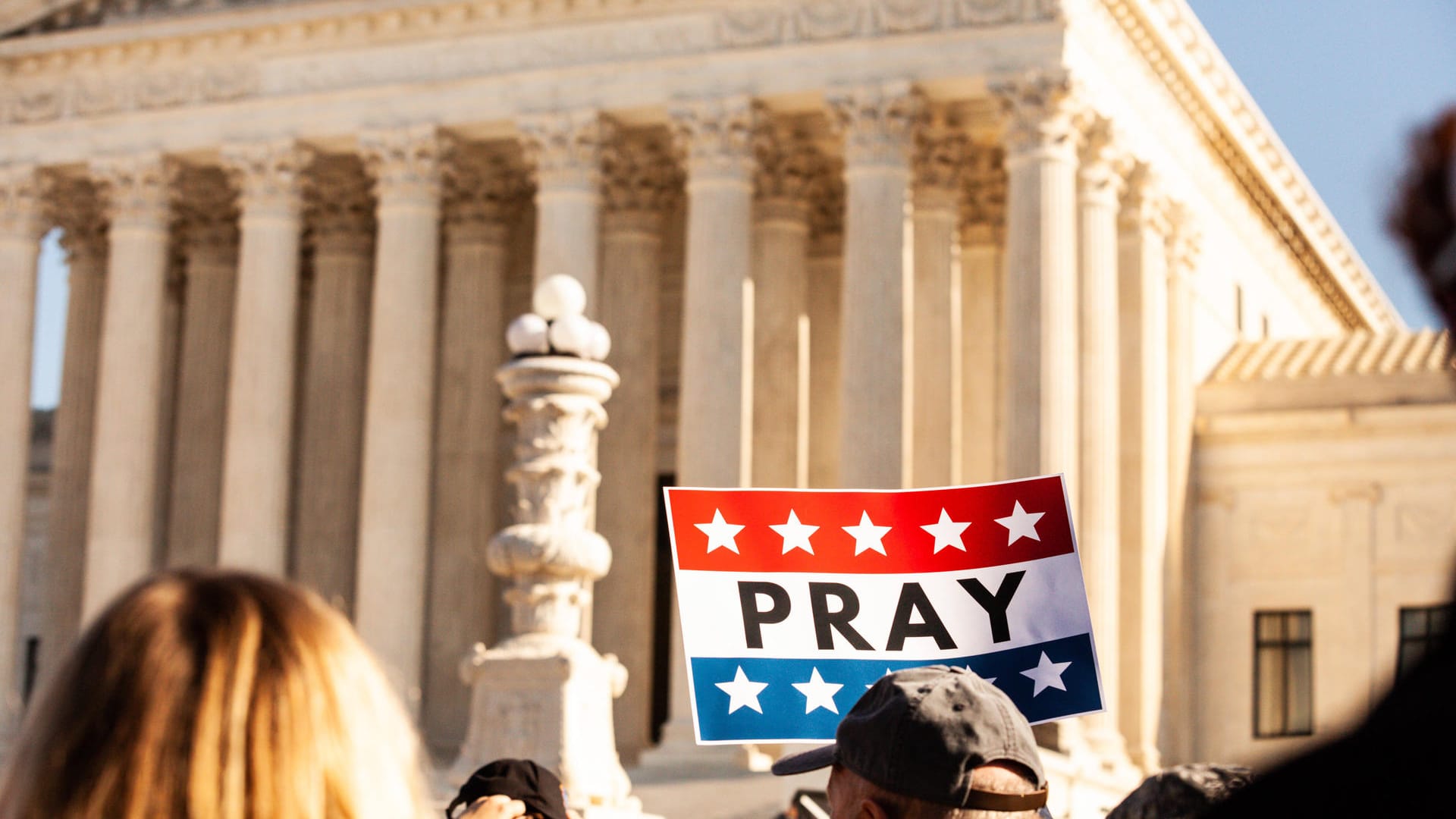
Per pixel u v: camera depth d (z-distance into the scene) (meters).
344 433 64.75
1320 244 78.88
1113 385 53.19
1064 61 50.94
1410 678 2.53
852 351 52.22
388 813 3.70
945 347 56.19
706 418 53.22
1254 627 59.88
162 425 68.62
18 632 62.44
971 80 52.12
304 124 59.53
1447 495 57.88
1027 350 50.56
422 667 59.50
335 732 3.67
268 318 59.34
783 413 58.72
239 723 3.59
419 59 58.62
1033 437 50.19
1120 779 49.75
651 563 59.78
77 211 68.56
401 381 57.41
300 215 60.56
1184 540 59.75
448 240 64.12
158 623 3.71
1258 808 2.61
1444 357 2.71
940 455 55.72
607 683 23.94
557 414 23.97
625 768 56.69
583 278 56.06
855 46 53.28
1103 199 53.81
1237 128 64.19
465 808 12.20
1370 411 58.97
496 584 64.25
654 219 61.16
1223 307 67.00
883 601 12.09
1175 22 57.06
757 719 12.02
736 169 54.50
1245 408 61.56
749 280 54.78
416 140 58.00
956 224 57.12
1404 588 58.19
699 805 46.59
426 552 60.03
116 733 3.57
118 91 62.06
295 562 65.25
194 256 67.62
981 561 12.04
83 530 67.69
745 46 54.66
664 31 55.72
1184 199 60.88
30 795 3.57
